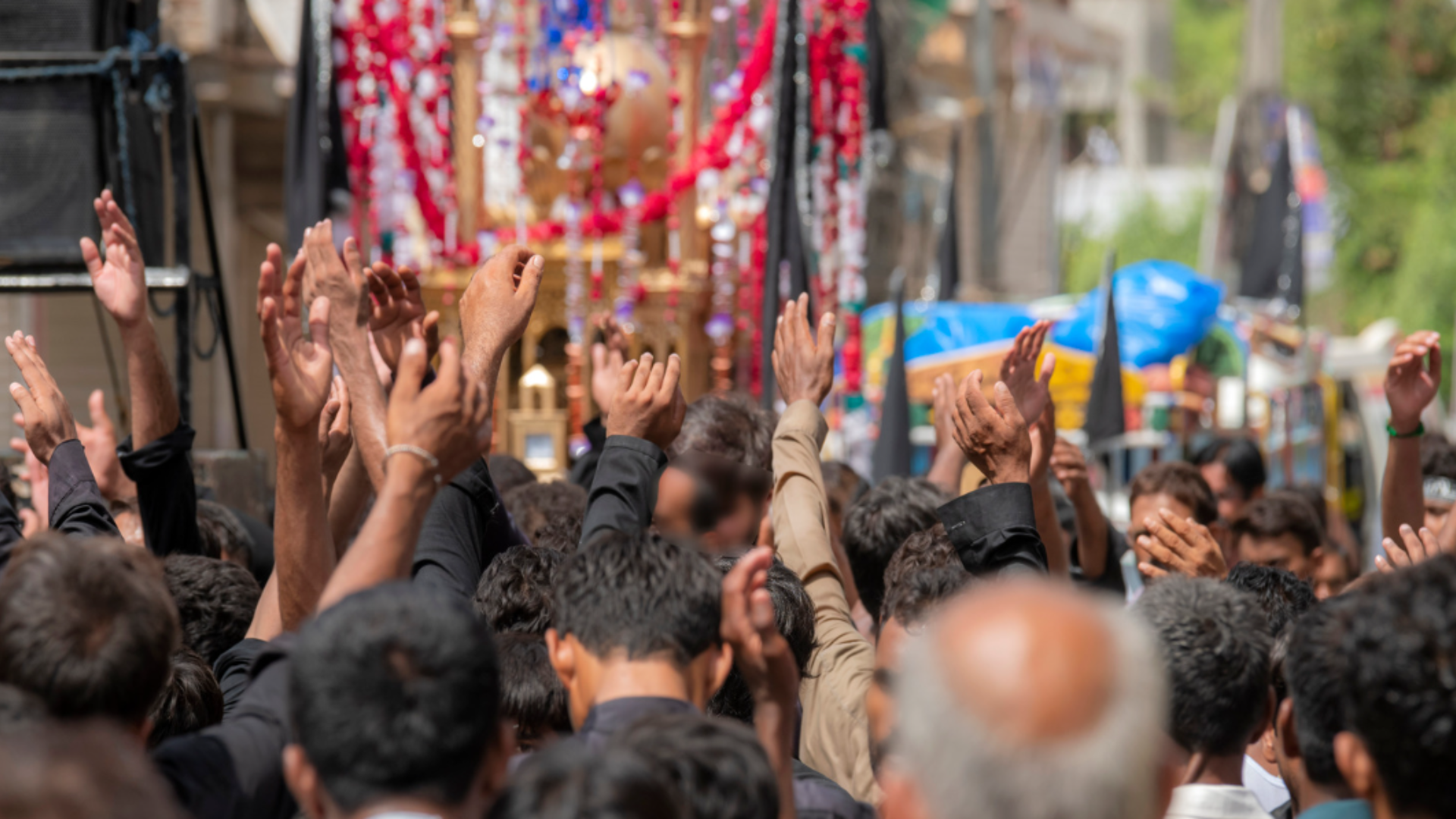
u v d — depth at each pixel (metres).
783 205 12.89
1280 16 49.59
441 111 14.58
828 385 6.88
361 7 13.88
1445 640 3.77
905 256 39.50
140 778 2.98
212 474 11.13
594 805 3.33
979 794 2.80
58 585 4.13
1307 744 4.38
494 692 3.75
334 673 3.58
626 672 4.28
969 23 40.81
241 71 25.08
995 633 2.90
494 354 5.61
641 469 5.36
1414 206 48.25
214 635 6.40
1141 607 5.13
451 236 14.55
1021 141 45.09
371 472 5.29
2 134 11.14
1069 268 60.03
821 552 6.37
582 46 13.80
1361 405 31.64
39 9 11.27
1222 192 30.62
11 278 11.19
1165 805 4.40
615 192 14.80
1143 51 73.69
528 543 6.40
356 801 3.56
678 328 14.64
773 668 4.23
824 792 4.85
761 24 15.94
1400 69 50.91
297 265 5.36
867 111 15.17
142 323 6.37
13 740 2.95
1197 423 22.92
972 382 5.91
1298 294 25.45
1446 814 3.79
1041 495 7.49
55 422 6.18
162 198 11.84
